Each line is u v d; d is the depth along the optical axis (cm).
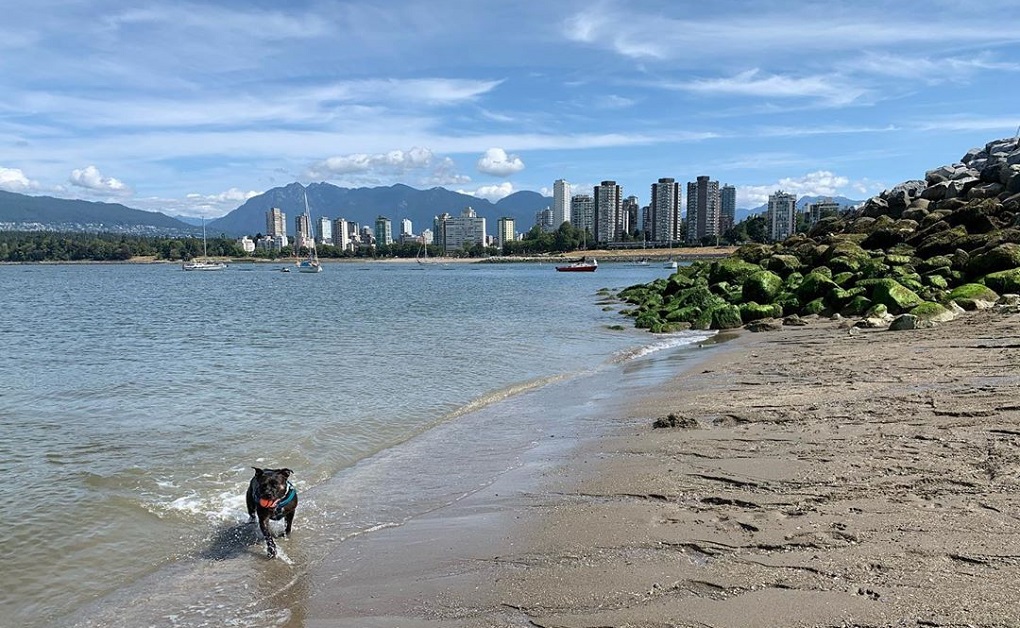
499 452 1044
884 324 2134
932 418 945
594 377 1716
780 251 4794
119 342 2666
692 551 596
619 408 1283
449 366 1958
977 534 560
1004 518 588
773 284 3120
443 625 518
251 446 1109
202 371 1892
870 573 514
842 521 621
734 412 1120
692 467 843
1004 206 3600
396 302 5016
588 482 834
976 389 1094
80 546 727
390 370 1891
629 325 3109
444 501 834
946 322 1969
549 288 7050
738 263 3844
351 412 1364
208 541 740
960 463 745
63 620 579
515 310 4141
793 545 582
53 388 1644
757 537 609
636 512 709
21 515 809
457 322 3375
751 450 888
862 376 1321
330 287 7931
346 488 903
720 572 548
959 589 476
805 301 2816
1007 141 5531
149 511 823
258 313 4100
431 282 9025
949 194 4547
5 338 2848
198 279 10981
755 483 755
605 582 555
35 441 1139
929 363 1377
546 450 1027
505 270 15162
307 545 721
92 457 1045
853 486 710
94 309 4584
